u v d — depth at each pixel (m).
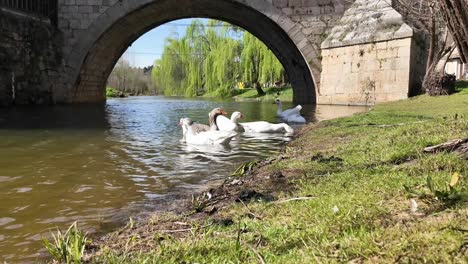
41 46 17.69
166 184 4.64
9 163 5.68
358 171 3.79
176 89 45.00
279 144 7.57
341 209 2.64
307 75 21.78
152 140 8.15
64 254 2.47
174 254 2.34
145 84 59.12
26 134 8.74
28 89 17.16
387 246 1.93
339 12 18.94
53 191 4.30
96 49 20.38
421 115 8.56
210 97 38.28
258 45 33.84
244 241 2.40
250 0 19.14
